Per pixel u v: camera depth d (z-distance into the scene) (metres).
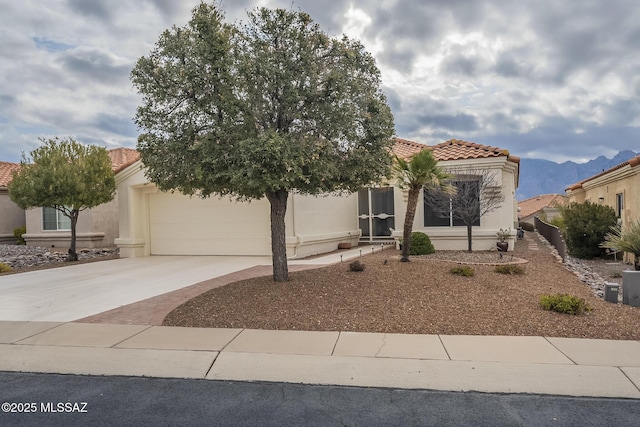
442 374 5.09
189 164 7.65
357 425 4.08
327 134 7.91
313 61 7.84
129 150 25.44
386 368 5.27
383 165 8.63
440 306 7.69
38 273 13.50
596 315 7.21
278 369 5.34
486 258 11.92
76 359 5.80
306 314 7.38
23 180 15.56
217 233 16.27
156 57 7.96
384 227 18.33
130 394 4.82
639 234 11.70
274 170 7.22
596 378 4.91
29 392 4.92
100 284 11.10
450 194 11.95
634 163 15.27
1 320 7.66
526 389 4.73
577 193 25.61
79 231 21.77
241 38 7.78
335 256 14.45
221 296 8.43
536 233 28.20
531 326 6.71
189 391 4.87
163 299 9.05
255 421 4.17
